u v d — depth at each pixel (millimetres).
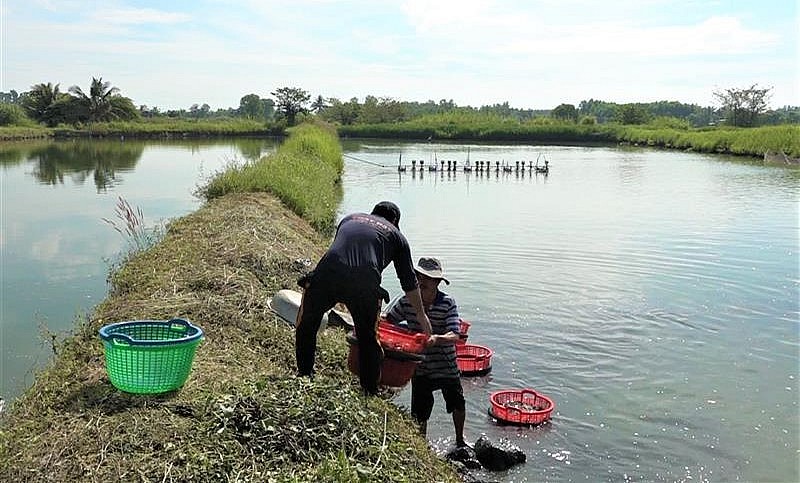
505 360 9469
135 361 5500
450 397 6969
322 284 5887
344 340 8367
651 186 33438
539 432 7508
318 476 4688
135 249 14492
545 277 13992
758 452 7176
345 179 35906
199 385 5961
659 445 7289
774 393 8539
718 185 33906
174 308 8133
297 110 100688
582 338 10344
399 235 6125
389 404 6926
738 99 98375
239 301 8680
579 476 6695
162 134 90875
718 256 16109
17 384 8773
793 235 18906
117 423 5180
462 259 15734
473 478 6465
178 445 4930
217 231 12727
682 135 73000
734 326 10977
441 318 6836
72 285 13555
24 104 94938
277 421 5230
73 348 7012
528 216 22750
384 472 4953
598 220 21875
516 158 54938
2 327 11039
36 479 4629
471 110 113438
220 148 64250
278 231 13141
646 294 12734
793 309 11859
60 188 29609
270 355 7449
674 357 9648
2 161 45938
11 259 15719
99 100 95562
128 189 29234
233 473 4695
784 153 53219
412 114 125688
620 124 102938
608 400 8305
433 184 33875
